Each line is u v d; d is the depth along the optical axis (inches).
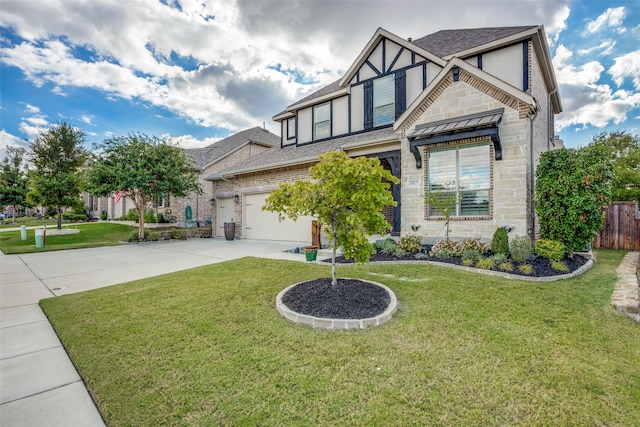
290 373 117.0
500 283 224.2
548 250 277.0
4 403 106.1
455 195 337.4
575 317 162.2
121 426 92.4
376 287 203.8
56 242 589.6
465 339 140.7
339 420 92.1
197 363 126.3
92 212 1405.0
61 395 111.0
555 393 102.3
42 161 844.0
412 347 134.6
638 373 113.3
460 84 343.6
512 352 128.7
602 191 276.4
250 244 526.3
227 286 237.8
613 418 91.2
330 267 290.8
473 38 459.8
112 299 214.5
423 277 245.3
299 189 191.3
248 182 610.9
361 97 531.8
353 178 180.4
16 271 331.6
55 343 154.4
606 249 401.7
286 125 693.3
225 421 92.8
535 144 347.3
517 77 389.1
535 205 322.3
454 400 99.7
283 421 92.4
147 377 117.3
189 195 797.2
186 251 456.8
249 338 147.9
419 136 348.2
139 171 552.7
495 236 296.0
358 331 152.5
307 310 171.3
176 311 186.7
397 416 93.0
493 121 299.9
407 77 476.4
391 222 530.6
